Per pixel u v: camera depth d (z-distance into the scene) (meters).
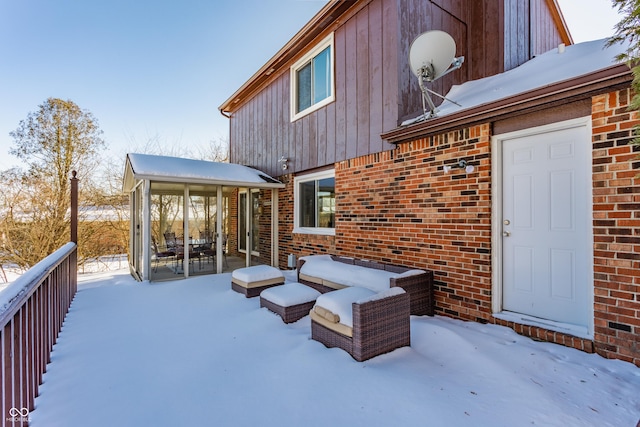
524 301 3.65
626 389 2.40
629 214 2.74
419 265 4.61
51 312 3.34
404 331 3.13
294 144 7.71
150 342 3.47
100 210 13.15
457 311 4.09
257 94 9.46
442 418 2.08
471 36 6.43
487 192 3.80
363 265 5.32
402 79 5.18
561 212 3.35
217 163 8.54
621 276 2.78
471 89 5.12
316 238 6.96
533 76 4.33
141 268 7.14
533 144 3.57
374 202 5.46
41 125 12.62
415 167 4.71
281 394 2.42
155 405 2.30
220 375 2.72
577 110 3.15
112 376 2.73
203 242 7.61
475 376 2.61
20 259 11.88
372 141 5.54
